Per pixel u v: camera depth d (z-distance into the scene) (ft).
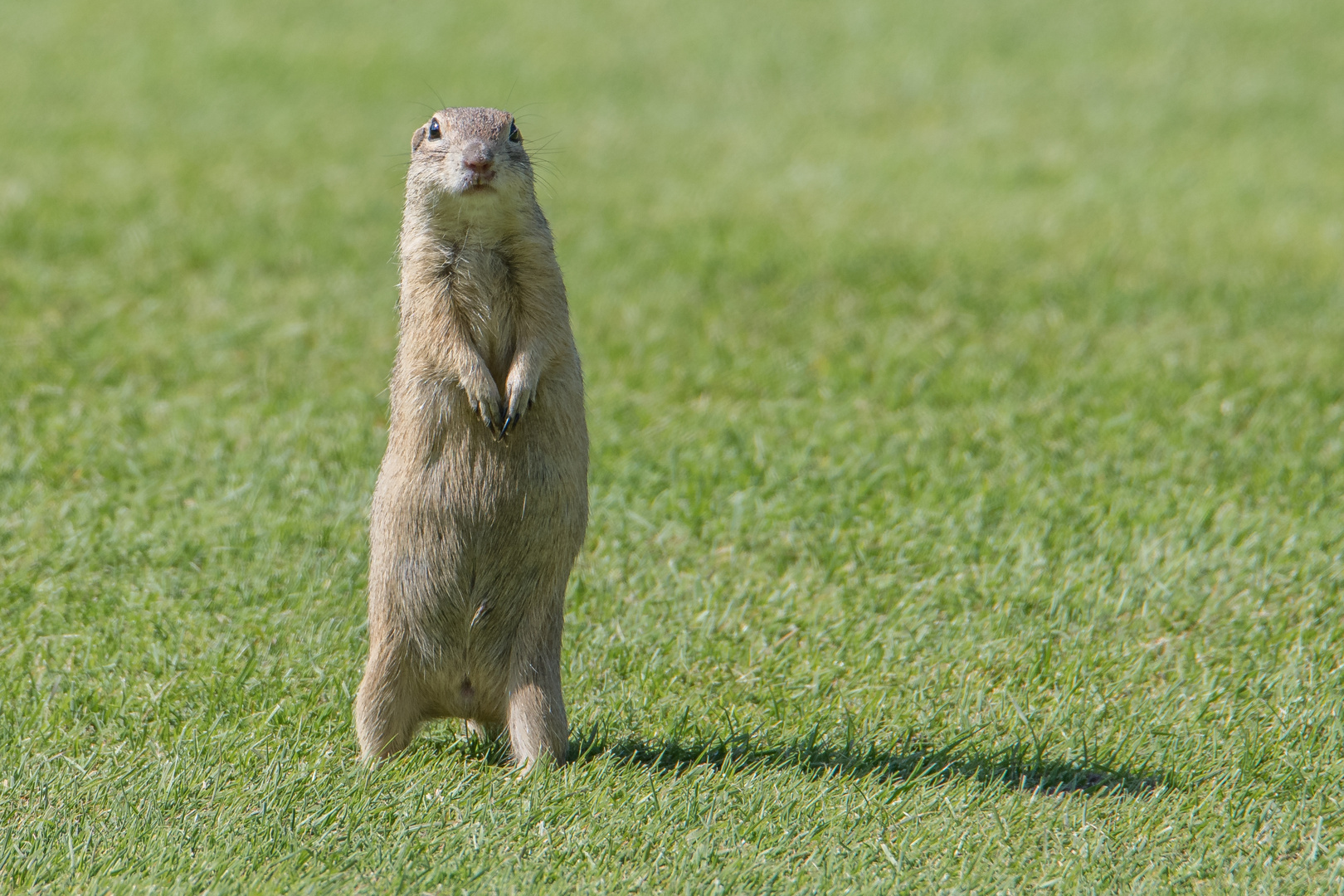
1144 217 74.69
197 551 36.60
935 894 23.18
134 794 25.29
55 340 51.24
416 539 26.81
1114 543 37.42
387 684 27.32
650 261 65.00
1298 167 85.25
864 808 25.80
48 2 121.49
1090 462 42.88
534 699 27.07
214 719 28.96
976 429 45.83
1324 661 31.86
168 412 45.78
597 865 23.73
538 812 25.11
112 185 74.33
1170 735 28.96
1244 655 32.30
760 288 62.08
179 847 23.58
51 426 43.96
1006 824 25.58
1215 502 39.63
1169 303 59.67
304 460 42.19
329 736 28.76
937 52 114.52
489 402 26.03
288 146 85.25
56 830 24.09
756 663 32.27
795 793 26.20
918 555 37.29
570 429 27.14
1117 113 98.02
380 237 67.82
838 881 23.54
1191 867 24.32
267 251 64.13
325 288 59.88
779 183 81.56
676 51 113.60
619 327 56.03
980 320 57.88
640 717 29.81
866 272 64.18
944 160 87.30
